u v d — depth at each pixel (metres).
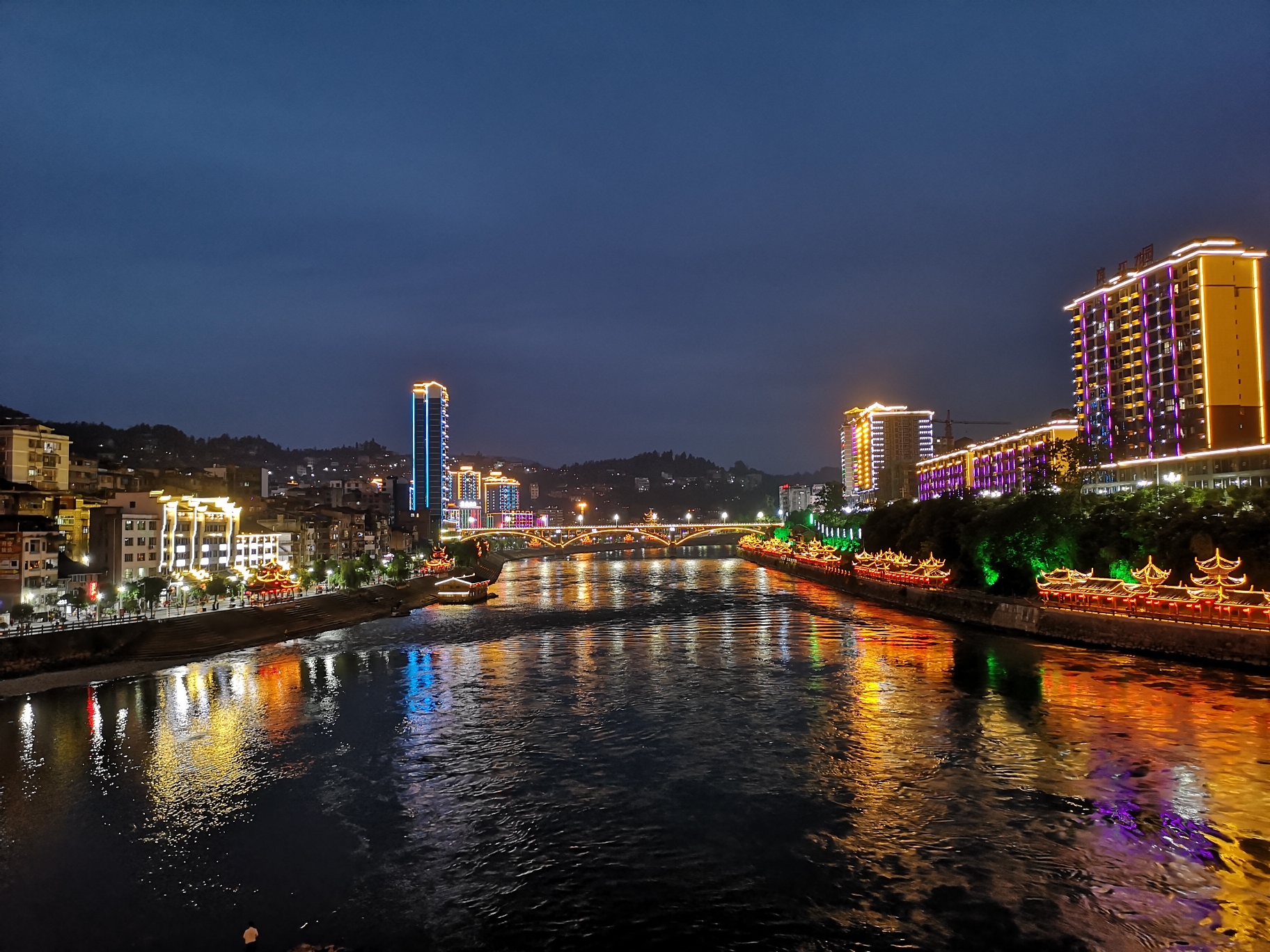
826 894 37.50
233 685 79.12
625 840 43.19
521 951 33.66
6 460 132.88
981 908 36.06
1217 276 175.25
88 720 66.19
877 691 73.19
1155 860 39.94
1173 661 80.69
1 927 35.72
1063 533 108.56
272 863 41.16
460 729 63.19
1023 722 61.66
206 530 144.25
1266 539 85.12
